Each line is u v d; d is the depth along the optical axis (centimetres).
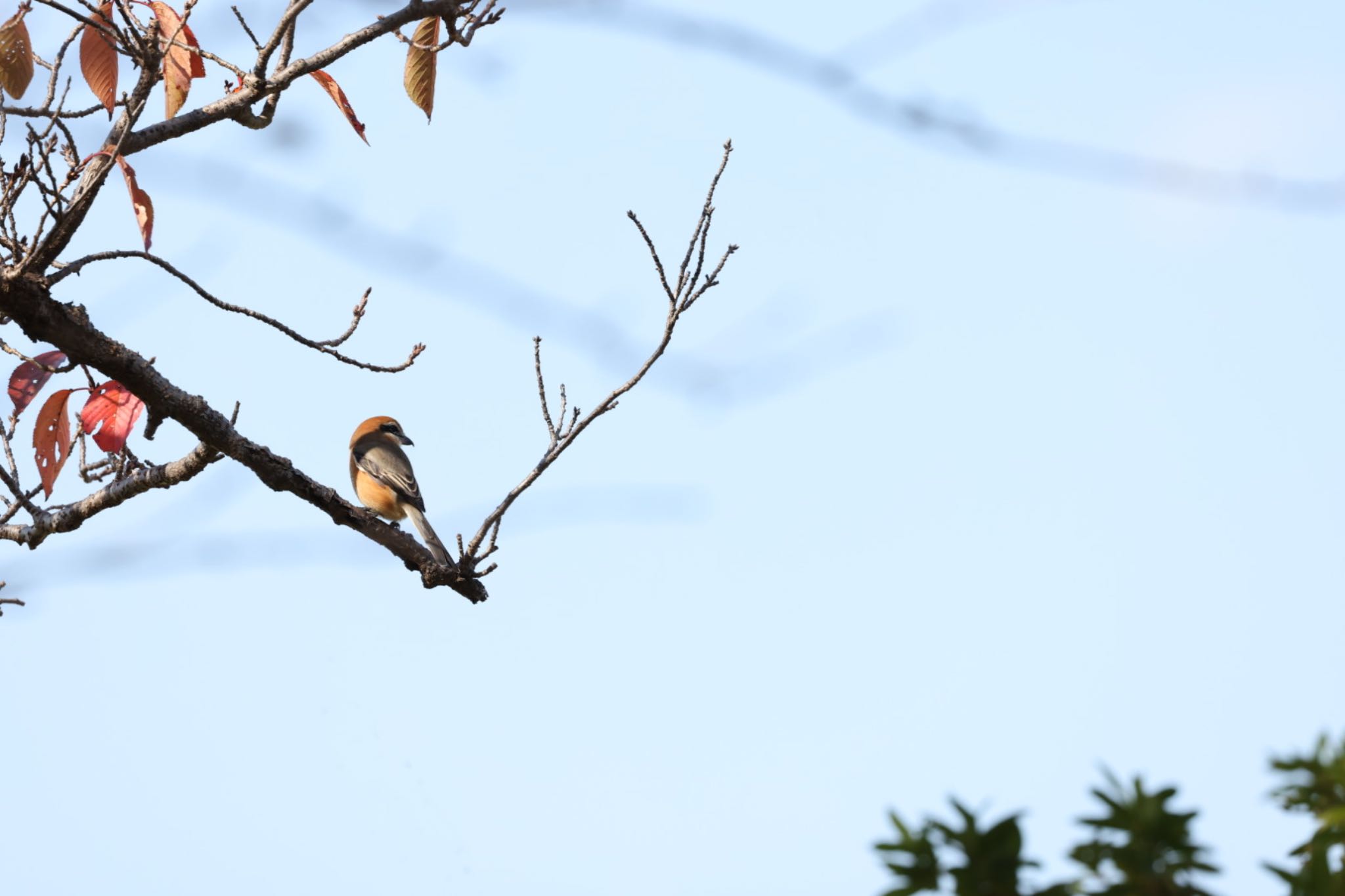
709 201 1081
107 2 1083
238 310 1007
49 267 1041
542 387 1144
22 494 1174
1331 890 517
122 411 1138
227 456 1128
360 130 1187
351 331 1015
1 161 1007
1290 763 616
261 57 1136
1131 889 546
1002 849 547
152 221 1090
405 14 1149
